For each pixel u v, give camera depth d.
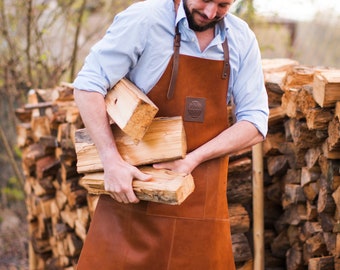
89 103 1.81
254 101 1.96
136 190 1.79
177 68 1.82
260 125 1.94
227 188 2.51
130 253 1.95
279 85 2.48
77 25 4.65
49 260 3.79
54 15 4.93
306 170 2.38
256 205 2.54
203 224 1.96
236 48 1.89
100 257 1.98
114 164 1.82
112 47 1.79
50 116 3.29
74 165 3.10
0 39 4.88
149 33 1.79
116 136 1.92
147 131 1.85
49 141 3.30
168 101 1.86
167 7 1.82
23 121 3.80
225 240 2.04
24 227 5.26
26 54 4.75
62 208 3.37
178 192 1.71
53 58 4.81
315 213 2.40
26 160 3.58
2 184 5.91
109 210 1.99
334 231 2.24
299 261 2.50
